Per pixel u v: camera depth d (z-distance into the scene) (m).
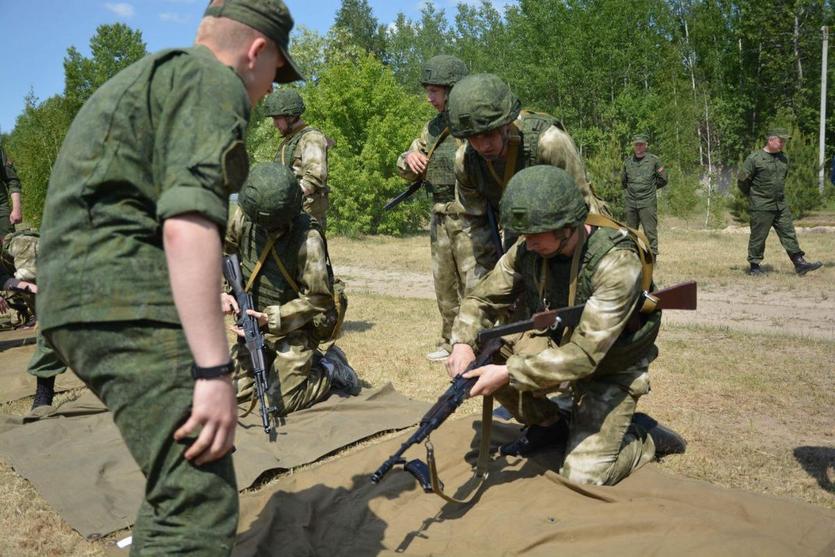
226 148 2.07
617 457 4.01
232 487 2.30
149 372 2.18
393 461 3.40
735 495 3.67
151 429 2.20
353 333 8.43
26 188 27.19
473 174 5.57
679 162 26.31
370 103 22.33
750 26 36.59
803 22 36.19
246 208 4.97
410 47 63.03
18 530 3.81
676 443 4.59
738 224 23.64
